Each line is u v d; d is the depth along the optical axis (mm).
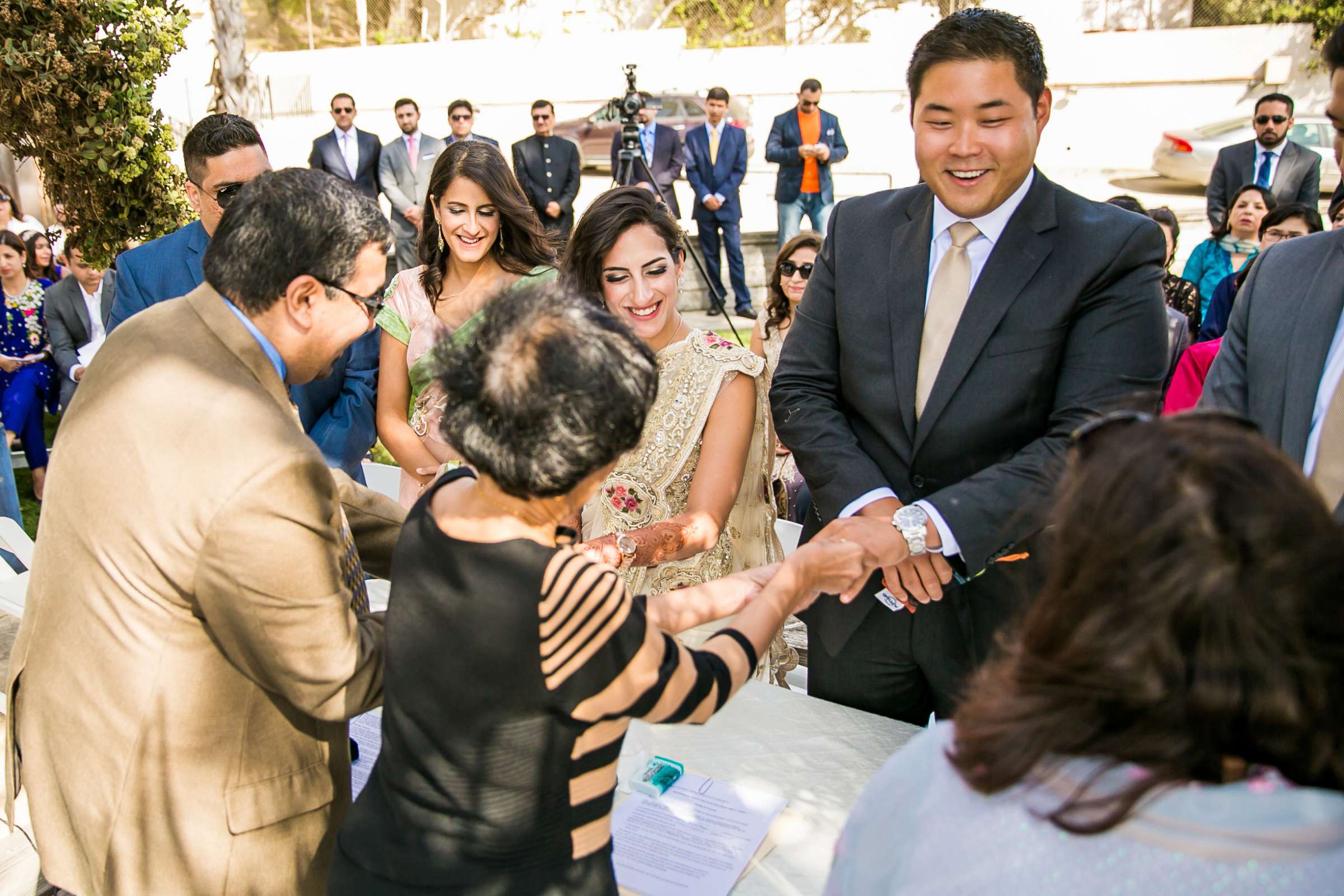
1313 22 11641
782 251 4449
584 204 12742
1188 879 719
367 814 1243
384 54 13508
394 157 9047
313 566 1345
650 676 1118
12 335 5832
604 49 12984
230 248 1398
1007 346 1779
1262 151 7402
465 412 1082
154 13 4145
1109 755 752
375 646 1436
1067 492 838
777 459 4105
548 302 1094
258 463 1312
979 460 1841
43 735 1482
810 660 2203
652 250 2143
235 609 1328
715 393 2186
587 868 1183
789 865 1620
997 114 1648
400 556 1207
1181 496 733
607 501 2252
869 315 1914
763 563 2369
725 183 9453
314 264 1396
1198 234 10898
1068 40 12164
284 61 13812
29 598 1492
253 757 1452
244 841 1448
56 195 4410
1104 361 1735
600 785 1179
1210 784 742
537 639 1077
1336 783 739
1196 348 3066
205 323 1429
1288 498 728
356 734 2066
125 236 4395
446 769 1142
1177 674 719
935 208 1855
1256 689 702
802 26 12969
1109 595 749
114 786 1423
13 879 2115
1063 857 749
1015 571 1815
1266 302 1896
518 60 13141
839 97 12531
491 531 1128
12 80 3996
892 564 1726
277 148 13531
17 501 4672
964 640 1927
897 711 2117
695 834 1682
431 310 2828
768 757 1912
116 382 1389
